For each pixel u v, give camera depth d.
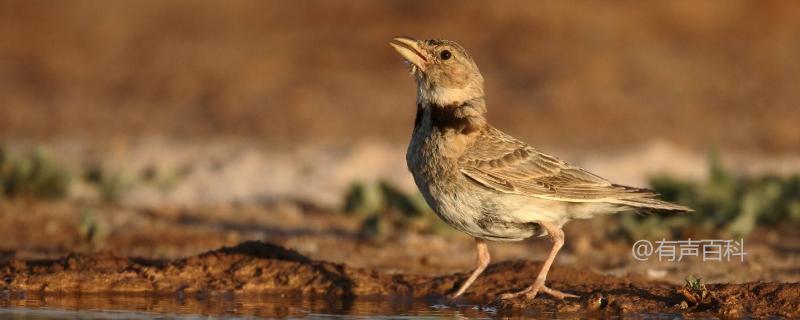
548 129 26.45
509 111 27.72
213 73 31.69
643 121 27.08
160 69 32.34
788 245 14.15
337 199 17.67
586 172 10.16
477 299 10.39
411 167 10.24
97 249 13.11
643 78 30.06
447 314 9.61
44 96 30.28
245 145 24.14
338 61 32.56
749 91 29.42
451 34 33.22
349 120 27.69
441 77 10.09
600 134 26.03
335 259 12.87
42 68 32.78
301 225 15.66
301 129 26.80
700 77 30.31
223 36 35.06
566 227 15.64
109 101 29.95
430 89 10.15
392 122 27.80
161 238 14.01
